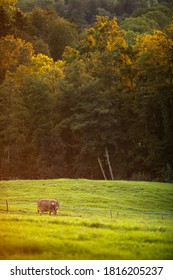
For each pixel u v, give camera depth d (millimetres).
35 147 167250
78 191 111375
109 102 162750
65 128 167000
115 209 95500
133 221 63438
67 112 167750
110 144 164500
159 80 160500
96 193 109812
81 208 92938
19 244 42750
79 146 165250
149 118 161375
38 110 166500
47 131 165500
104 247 43500
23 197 104750
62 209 90188
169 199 107250
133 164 159625
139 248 44000
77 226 52375
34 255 41312
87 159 163875
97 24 189375
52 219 56844
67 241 44062
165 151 154250
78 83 168000
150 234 48438
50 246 42844
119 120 163875
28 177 165750
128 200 104438
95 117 162750
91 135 162125
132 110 162625
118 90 168125
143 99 159000
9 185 118688
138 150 161125
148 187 115875
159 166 154125
